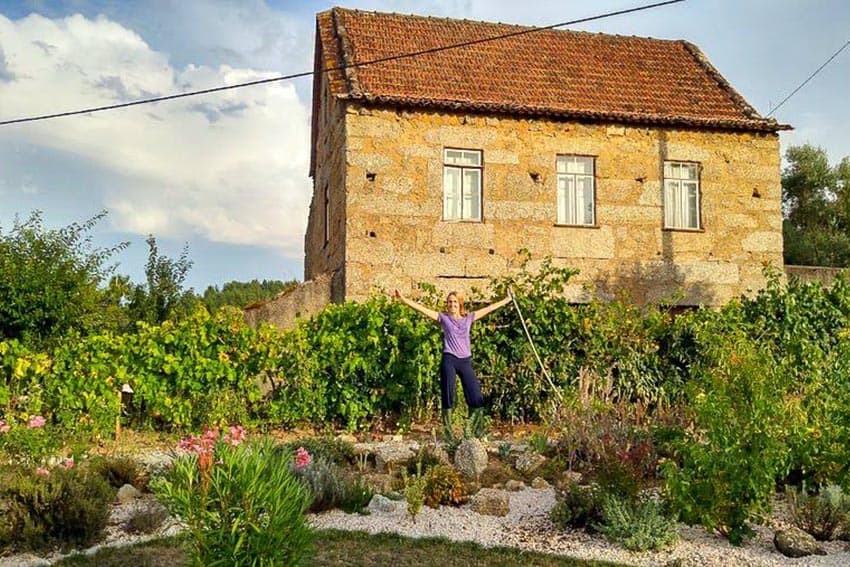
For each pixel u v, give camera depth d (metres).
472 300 15.99
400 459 10.03
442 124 17.77
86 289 15.30
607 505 7.56
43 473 7.70
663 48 22.39
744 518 7.39
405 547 7.15
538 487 9.24
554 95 19.03
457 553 7.01
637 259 18.52
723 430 7.45
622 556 7.02
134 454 10.94
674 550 7.19
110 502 8.17
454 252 17.56
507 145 18.08
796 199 39.38
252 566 5.12
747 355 7.82
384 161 17.38
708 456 7.43
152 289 21.62
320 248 22.03
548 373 13.08
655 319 13.76
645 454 9.17
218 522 5.20
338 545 7.16
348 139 17.23
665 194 19.00
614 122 18.66
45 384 11.81
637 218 18.62
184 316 14.84
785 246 35.31
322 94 21.75
